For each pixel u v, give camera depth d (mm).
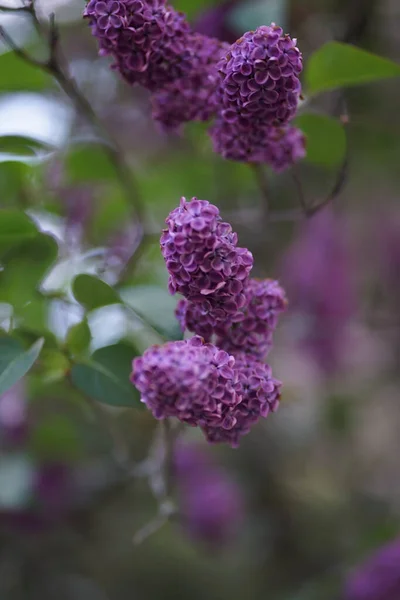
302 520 2047
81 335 1087
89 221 1357
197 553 1982
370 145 1651
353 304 1873
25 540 1619
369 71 1135
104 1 979
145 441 1708
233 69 958
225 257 924
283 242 1837
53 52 1119
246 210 1499
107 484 1600
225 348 966
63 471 1542
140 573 1905
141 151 1687
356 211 1889
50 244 1097
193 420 920
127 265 1213
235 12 1246
